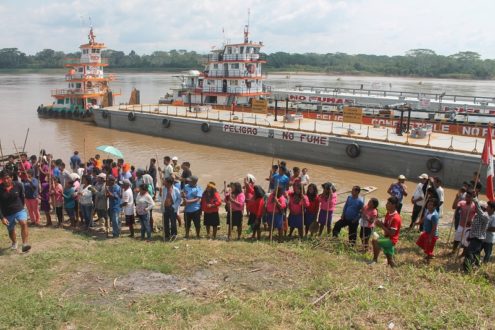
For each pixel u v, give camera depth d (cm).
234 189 1143
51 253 961
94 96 4631
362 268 911
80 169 1518
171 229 1161
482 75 16425
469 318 698
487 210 932
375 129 2958
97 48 4678
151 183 1366
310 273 877
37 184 1300
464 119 2914
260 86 4200
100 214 1221
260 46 4009
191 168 2556
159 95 7400
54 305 718
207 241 1080
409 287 816
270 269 894
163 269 877
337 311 716
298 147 2830
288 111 3647
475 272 898
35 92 7738
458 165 2197
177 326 662
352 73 18125
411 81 13700
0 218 967
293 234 1222
